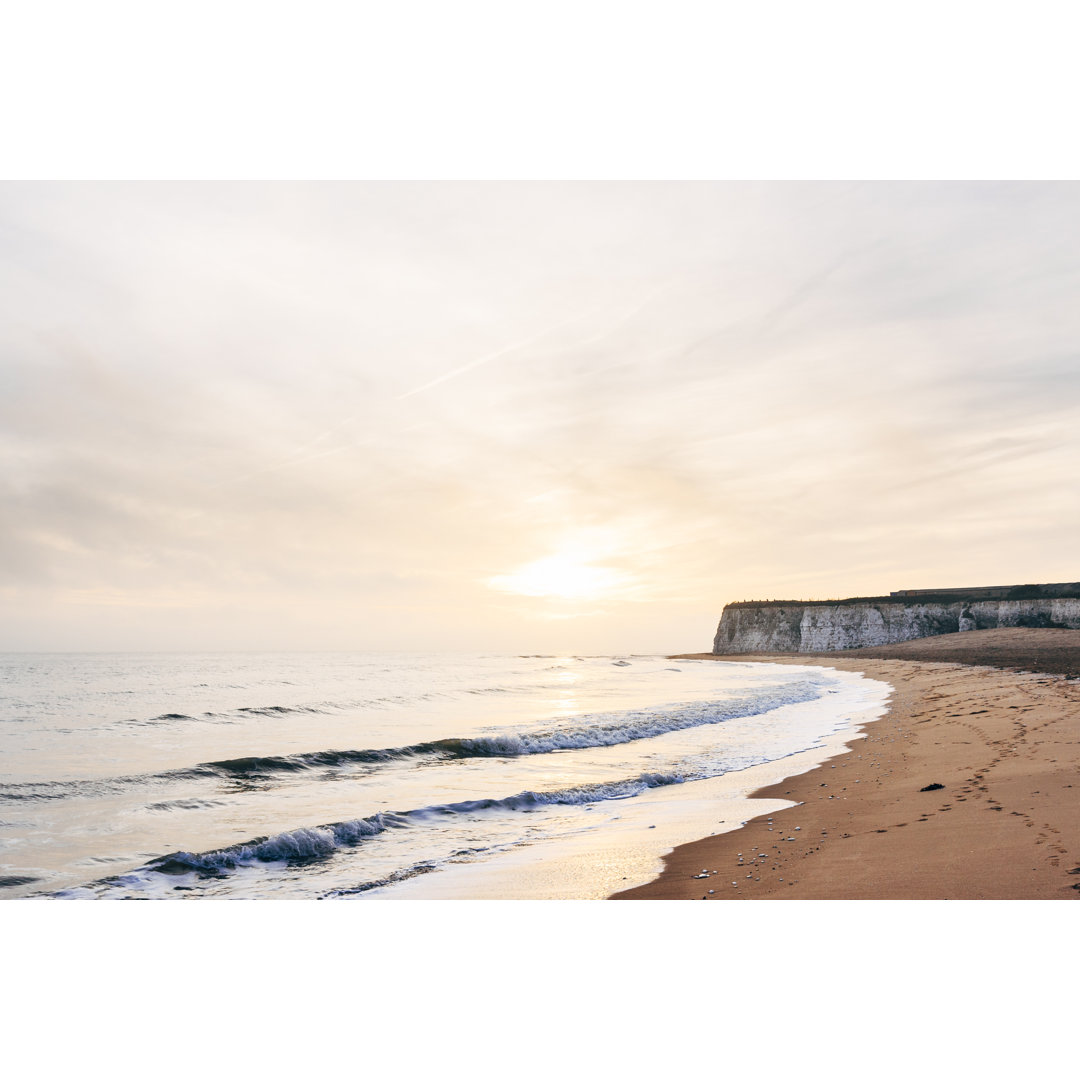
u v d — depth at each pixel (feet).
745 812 39.27
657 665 325.42
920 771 44.91
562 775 53.98
